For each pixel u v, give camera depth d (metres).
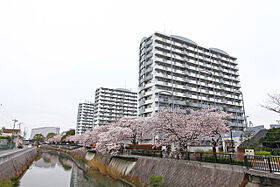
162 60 52.31
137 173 22.42
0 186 17.53
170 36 56.41
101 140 33.53
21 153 35.66
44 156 63.94
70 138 95.12
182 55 57.28
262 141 27.94
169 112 21.28
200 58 59.03
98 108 94.00
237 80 65.88
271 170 9.38
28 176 30.72
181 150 18.55
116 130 31.95
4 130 96.06
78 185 25.02
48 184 26.09
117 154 29.48
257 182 9.91
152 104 48.88
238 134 37.69
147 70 53.12
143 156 23.53
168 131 19.89
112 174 27.38
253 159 10.48
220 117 20.08
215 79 60.41
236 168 11.22
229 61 66.56
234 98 62.44
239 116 60.44
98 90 99.25
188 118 20.69
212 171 12.86
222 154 13.03
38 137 142.00
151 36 56.16
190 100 53.84
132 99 101.31
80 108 121.56
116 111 96.06
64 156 64.62
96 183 24.62
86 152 51.38
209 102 56.69
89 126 117.50
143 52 57.38
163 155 20.44
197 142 19.52
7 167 22.59
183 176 15.32
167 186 16.23
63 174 33.53
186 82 54.12
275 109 14.62
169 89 51.34
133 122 34.34
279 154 19.16
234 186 10.86
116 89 100.06
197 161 15.04
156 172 19.12
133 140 34.19
